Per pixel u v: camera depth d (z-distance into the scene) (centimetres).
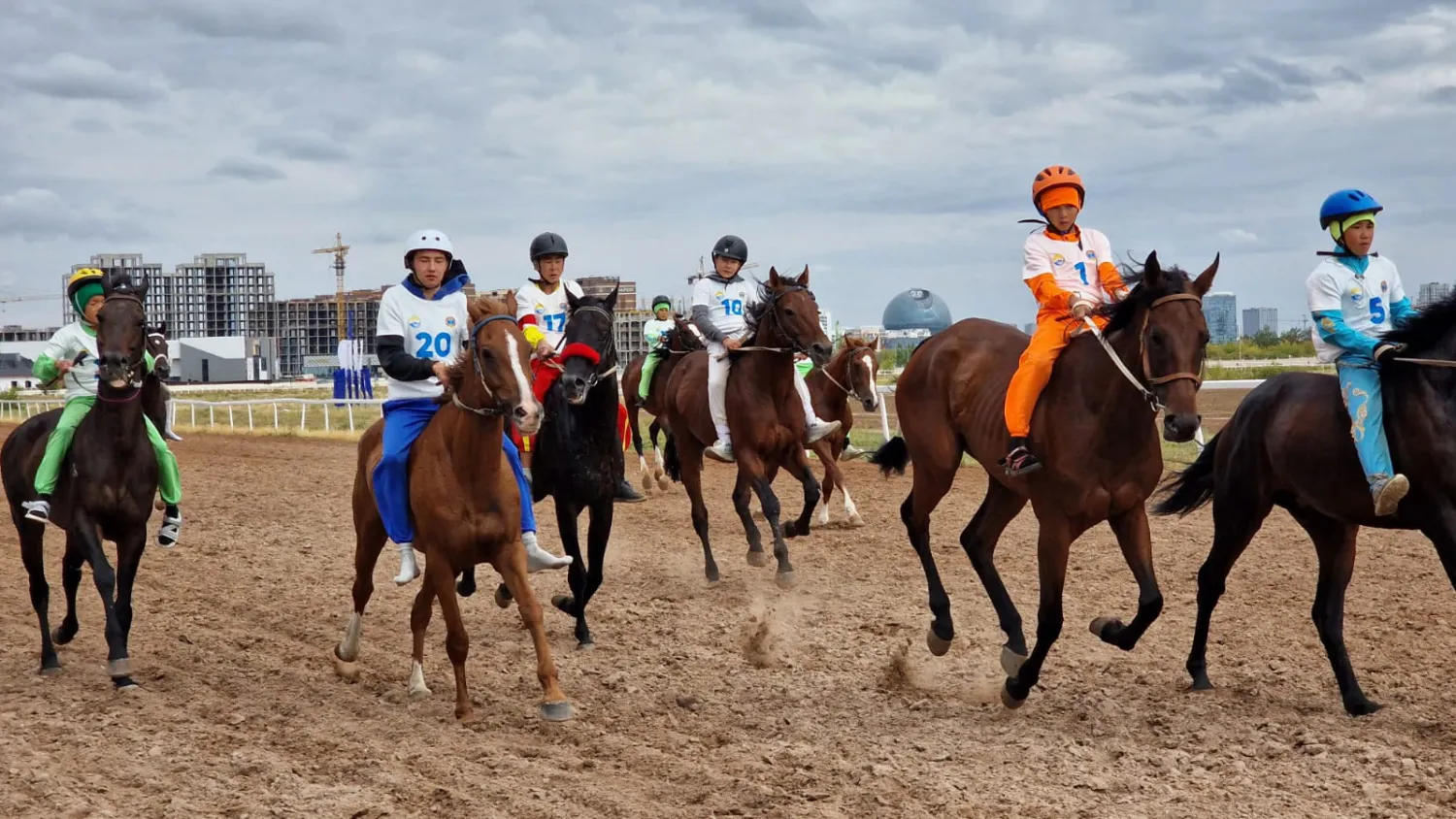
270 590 1052
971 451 750
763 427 1032
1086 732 631
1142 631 654
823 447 1339
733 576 1088
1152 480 643
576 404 838
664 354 1457
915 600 968
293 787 559
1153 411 629
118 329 726
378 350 684
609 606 970
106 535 776
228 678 770
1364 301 682
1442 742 600
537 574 1114
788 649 825
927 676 754
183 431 3284
